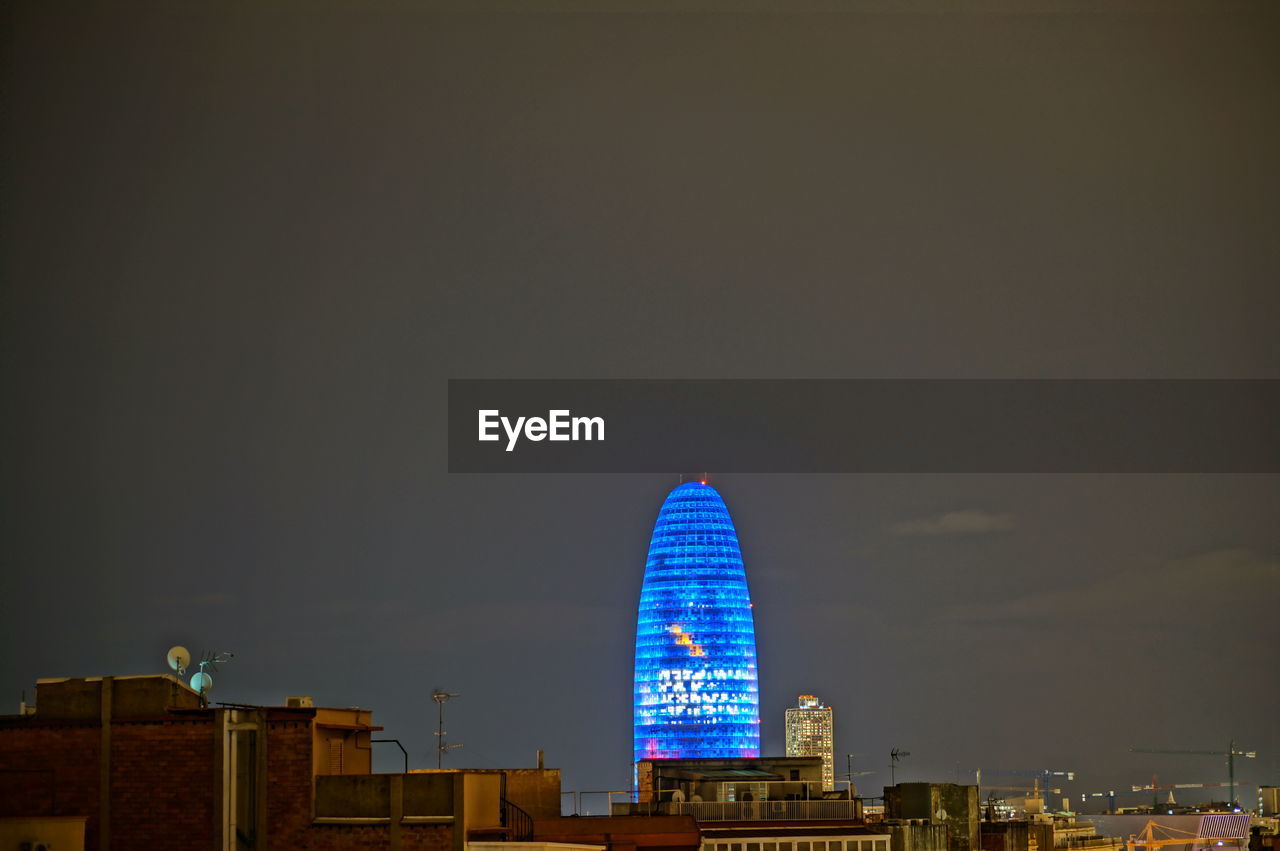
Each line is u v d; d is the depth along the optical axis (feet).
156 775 358.23
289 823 354.95
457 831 354.33
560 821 444.96
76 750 361.10
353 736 397.19
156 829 355.97
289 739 358.64
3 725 362.94
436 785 357.41
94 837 356.18
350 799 357.00
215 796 355.15
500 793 403.75
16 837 303.07
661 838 435.53
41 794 354.54
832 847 557.74
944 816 652.89
